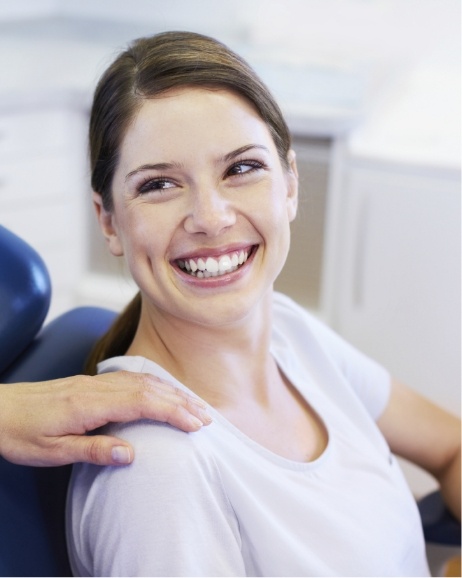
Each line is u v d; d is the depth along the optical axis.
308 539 1.00
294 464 1.05
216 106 0.95
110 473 0.92
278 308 1.28
